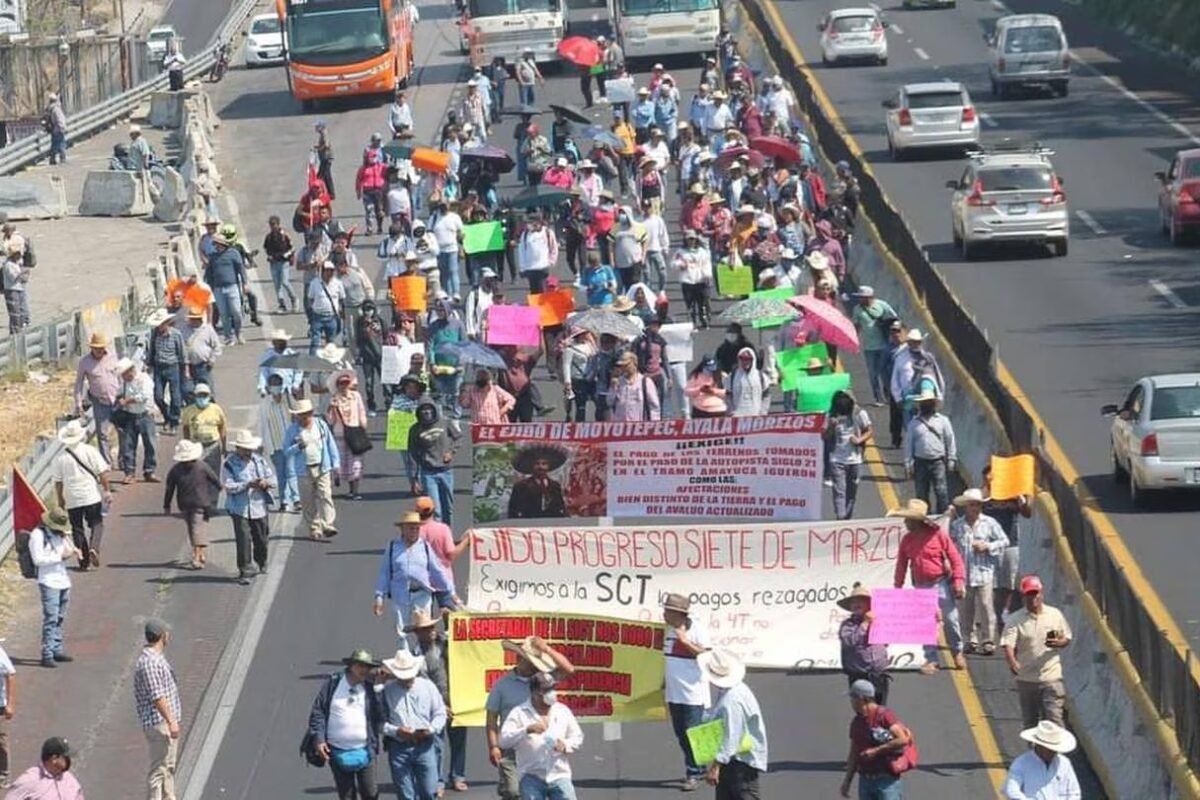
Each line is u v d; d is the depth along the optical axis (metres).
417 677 37.56
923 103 110.94
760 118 101.44
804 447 47.75
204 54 167.62
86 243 110.62
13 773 43.81
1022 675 40.06
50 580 49.59
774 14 168.75
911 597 40.41
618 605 45.75
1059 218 87.25
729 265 73.88
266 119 139.75
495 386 58.25
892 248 80.88
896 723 35.41
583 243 84.06
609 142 98.44
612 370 60.00
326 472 57.31
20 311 89.56
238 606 52.88
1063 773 33.59
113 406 64.19
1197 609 47.09
